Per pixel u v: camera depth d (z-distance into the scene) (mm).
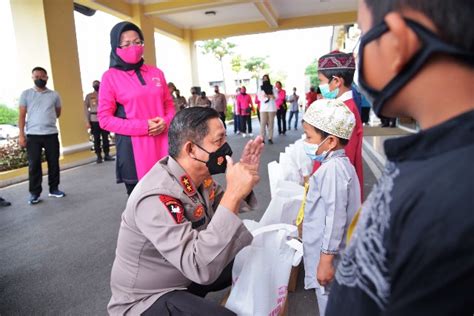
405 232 480
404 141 532
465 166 462
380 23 524
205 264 1355
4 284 2736
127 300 1565
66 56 7336
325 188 1722
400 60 501
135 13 9555
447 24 463
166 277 1557
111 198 4922
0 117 8766
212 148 1544
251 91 39438
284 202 2205
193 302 1507
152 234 1427
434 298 457
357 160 2137
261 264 1589
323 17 12094
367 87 576
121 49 2582
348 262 586
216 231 1366
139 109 2623
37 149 4738
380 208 538
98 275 2828
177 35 12289
